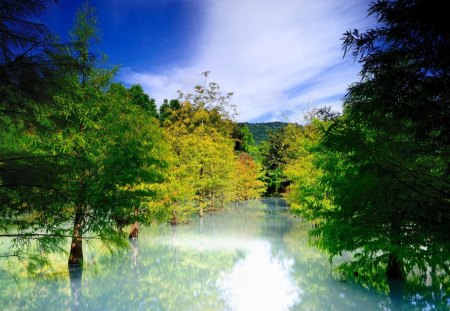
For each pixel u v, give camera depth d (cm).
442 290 1014
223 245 1827
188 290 1128
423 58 434
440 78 407
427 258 549
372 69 458
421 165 462
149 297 1054
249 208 3950
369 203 486
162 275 1291
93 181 1032
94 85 1247
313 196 1452
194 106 3319
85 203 943
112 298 1035
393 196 446
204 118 3300
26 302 977
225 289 1129
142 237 2062
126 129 1291
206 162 3012
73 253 1257
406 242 510
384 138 488
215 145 3158
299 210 1573
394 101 440
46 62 455
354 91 473
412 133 464
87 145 1130
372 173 457
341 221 645
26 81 445
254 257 1566
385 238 614
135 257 1555
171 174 2094
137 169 1177
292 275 1268
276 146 5834
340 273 1237
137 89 4000
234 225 2567
